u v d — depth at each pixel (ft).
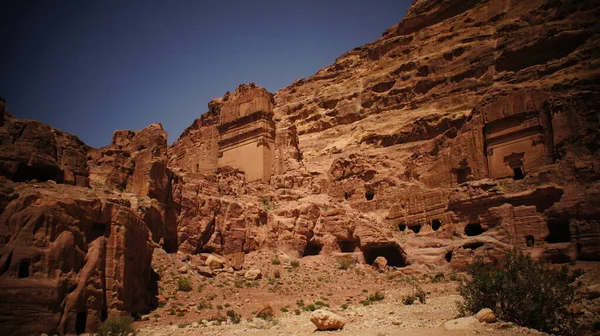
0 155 83.10
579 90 149.79
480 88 258.78
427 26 361.92
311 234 155.74
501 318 68.39
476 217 143.74
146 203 116.98
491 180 147.54
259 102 197.77
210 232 139.44
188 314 94.94
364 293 117.80
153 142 131.23
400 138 257.75
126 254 88.07
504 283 70.13
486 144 163.22
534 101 153.69
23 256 70.85
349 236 156.46
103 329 73.51
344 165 200.75
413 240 152.56
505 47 261.44
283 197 171.73
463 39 300.40
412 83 301.63
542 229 128.67
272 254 144.36
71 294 74.84
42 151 89.35
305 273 134.31
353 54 421.18
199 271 120.37
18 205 74.43
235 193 158.40
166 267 115.96
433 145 179.73
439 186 165.68
